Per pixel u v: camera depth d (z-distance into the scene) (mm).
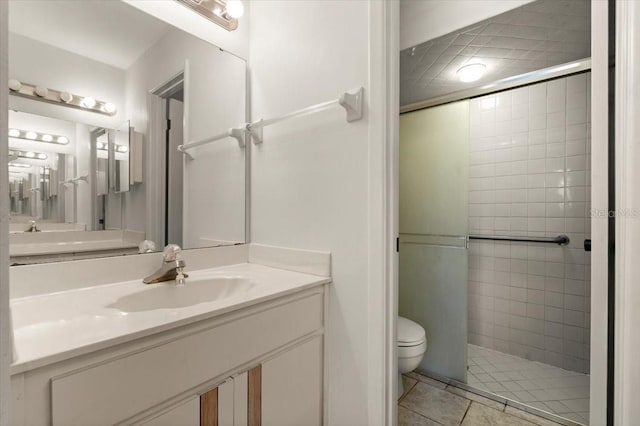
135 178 1162
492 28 1544
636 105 810
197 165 1328
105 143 1098
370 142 1052
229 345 806
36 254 942
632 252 815
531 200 1902
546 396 1541
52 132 990
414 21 1783
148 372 651
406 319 1736
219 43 1406
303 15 1278
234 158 1442
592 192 975
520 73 1513
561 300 1807
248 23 1520
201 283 1131
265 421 902
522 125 1932
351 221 1109
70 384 550
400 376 1577
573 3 1370
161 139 1231
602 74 951
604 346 959
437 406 1485
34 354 516
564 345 1796
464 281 1669
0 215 274
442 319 1743
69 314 744
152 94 1211
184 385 711
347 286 1119
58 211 991
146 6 1197
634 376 805
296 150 1291
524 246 1928
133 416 629
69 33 1029
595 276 971
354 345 1098
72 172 1024
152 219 1200
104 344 578
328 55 1188
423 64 1776
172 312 734
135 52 1169
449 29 1656
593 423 977
